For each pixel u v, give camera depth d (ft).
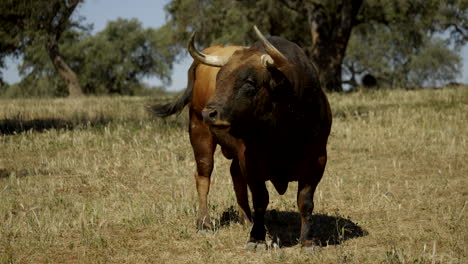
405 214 21.99
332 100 63.77
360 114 50.29
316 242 18.08
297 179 17.43
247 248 18.13
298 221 21.95
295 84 15.71
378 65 193.06
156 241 19.45
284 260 16.78
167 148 37.22
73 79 115.75
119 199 25.68
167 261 17.33
